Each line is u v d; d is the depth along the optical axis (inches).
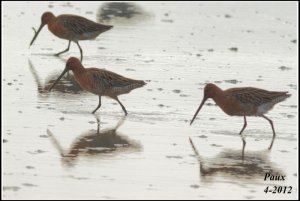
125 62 869.8
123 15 1163.3
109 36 1014.4
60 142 579.8
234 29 1101.1
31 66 836.0
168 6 1268.5
